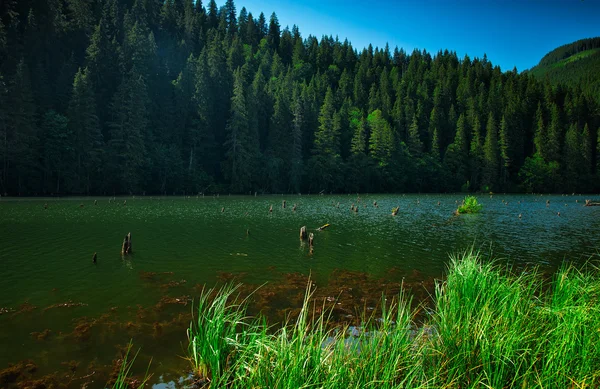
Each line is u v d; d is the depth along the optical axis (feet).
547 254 68.33
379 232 93.15
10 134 178.50
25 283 45.47
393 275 52.37
